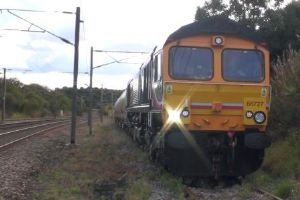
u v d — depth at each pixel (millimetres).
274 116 20797
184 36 15570
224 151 15672
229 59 15664
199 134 15336
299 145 18172
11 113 94188
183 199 13047
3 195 13125
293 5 28109
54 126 56188
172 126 15227
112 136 38312
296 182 14242
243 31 15758
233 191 14219
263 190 13898
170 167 15516
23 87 111375
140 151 24219
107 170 18453
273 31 27469
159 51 16391
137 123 26641
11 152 23984
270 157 18109
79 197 13516
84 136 40062
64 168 19031
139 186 14367
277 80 21750
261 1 28094
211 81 15445
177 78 15391
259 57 15781
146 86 21328
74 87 31156
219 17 15742
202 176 15797
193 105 15297
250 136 15219
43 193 13945
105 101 127312
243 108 15453
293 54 21578
